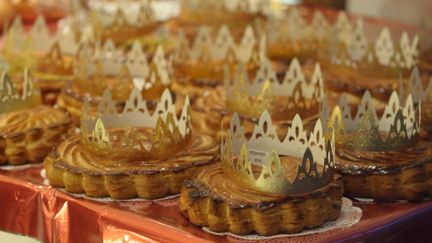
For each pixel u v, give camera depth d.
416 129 1.51
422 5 2.75
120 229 1.37
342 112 1.56
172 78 1.90
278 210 1.31
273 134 1.45
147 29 2.21
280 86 1.72
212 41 2.12
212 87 1.92
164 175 1.44
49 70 1.96
